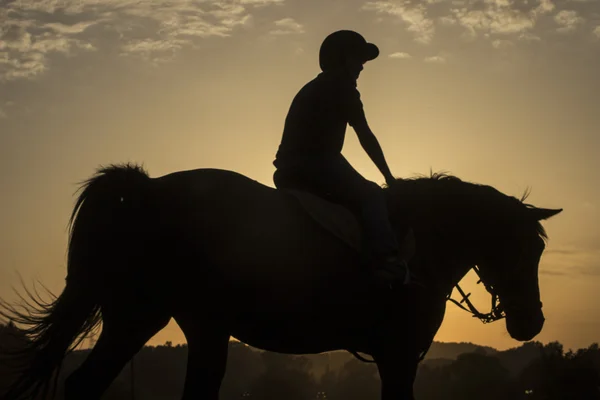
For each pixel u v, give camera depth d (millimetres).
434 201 6148
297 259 5480
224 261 5309
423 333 5922
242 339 5715
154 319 5371
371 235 5500
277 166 5816
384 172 5969
